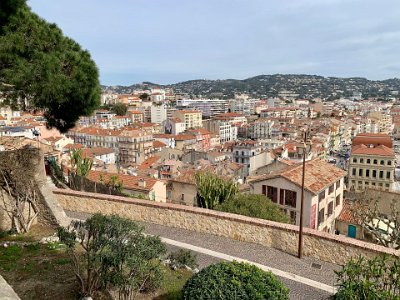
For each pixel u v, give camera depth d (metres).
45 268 11.11
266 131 144.50
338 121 147.25
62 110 13.62
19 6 11.29
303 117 188.75
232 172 55.75
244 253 13.59
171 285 10.44
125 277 8.66
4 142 21.84
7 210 14.76
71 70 12.19
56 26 13.04
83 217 17.62
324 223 27.59
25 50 11.06
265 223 14.30
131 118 162.12
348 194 38.50
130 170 56.06
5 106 12.05
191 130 125.69
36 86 10.89
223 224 15.16
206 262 12.72
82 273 10.55
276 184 26.48
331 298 7.75
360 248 12.14
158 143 106.06
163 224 16.58
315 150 79.31
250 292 7.27
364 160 67.88
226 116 173.25
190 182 39.66
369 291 6.92
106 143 108.25
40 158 15.95
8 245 13.05
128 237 8.84
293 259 13.18
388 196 32.56
